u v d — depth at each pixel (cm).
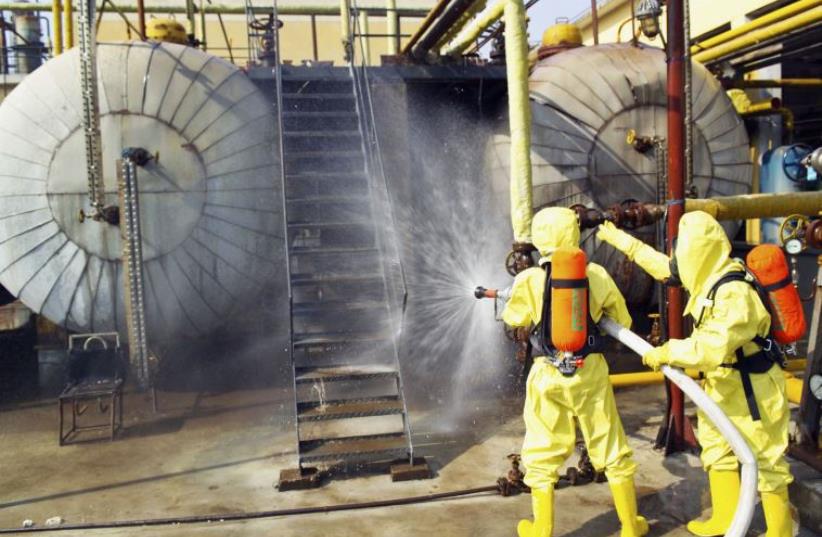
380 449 504
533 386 396
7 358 889
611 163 743
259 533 421
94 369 653
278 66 721
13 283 710
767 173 984
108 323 717
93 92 648
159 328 721
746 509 310
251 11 1190
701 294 369
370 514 442
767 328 370
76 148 693
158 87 702
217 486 493
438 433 588
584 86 750
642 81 753
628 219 537
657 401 668
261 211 730
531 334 405
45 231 696
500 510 443
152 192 696
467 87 912
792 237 445
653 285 764
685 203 498
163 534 423
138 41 726
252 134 727
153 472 524
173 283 708
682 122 492
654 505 445
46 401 727
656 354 359
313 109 859
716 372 377
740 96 1045
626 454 392
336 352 605
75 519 445
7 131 699
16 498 481
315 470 496
